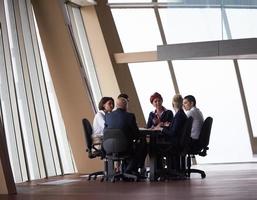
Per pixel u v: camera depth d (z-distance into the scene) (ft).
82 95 40.83
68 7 43.68
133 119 30.48
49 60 40.55
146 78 49.80
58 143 40.96
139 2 48.75
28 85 37.01
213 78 51.42
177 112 31.63
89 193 23.39
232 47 41.37
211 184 26.94
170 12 47.50
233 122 51.83
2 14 35.09
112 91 45.65
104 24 45.19
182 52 42.50
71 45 40.29
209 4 46.55
